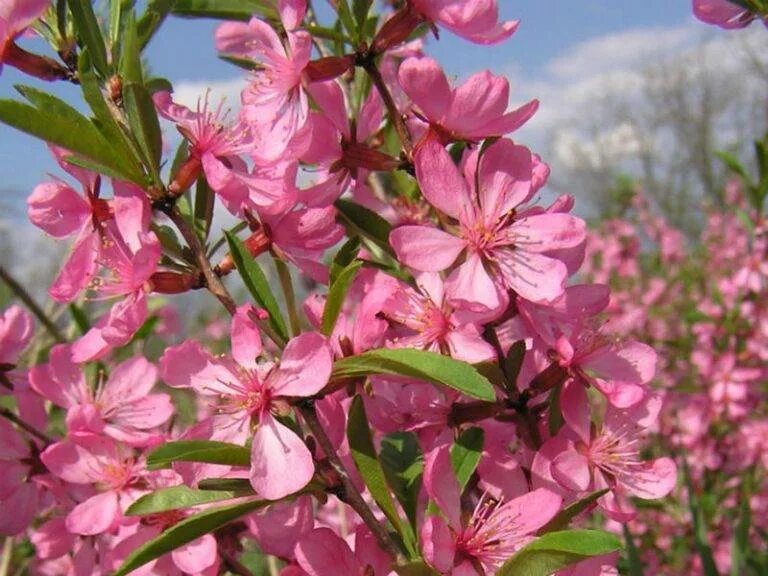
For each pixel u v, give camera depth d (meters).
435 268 0.15
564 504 0.16
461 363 0.13
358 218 0.17
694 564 0.41
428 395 0.16
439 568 0.14
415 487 0.16
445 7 0.15
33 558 0.31
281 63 0.16
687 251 0.87
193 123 0.16
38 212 0.16
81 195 0.16
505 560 0.13
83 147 0.14
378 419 0.16
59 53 0.16
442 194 0.15
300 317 0.19
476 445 0.15
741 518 0.27
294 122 0.16
